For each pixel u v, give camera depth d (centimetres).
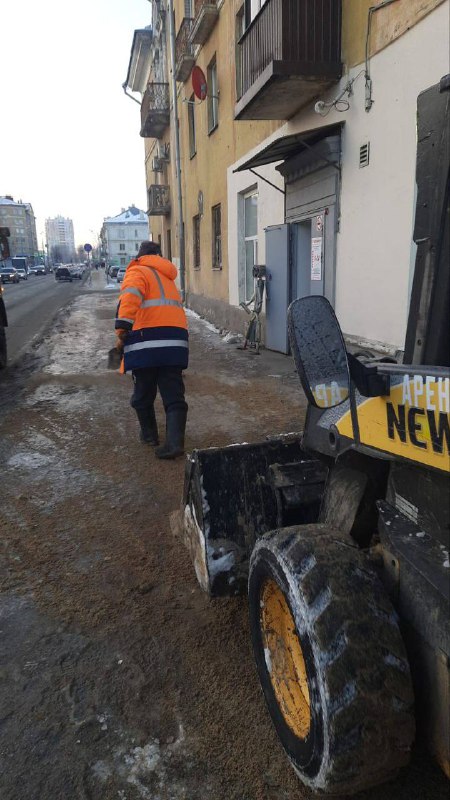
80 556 365
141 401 554
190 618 302
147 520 414
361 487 211
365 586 175
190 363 1012
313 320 190
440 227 165
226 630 292
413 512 177
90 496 456
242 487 285
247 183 1238
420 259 175
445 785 200
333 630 166
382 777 168
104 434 616
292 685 203
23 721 234
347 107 770
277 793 201
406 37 632
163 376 528
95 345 1241
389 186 685
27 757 217
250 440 583
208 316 1653
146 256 527
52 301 2698
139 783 206
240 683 255
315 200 886
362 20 717
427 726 167
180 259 1961
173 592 326
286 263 1006
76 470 512
